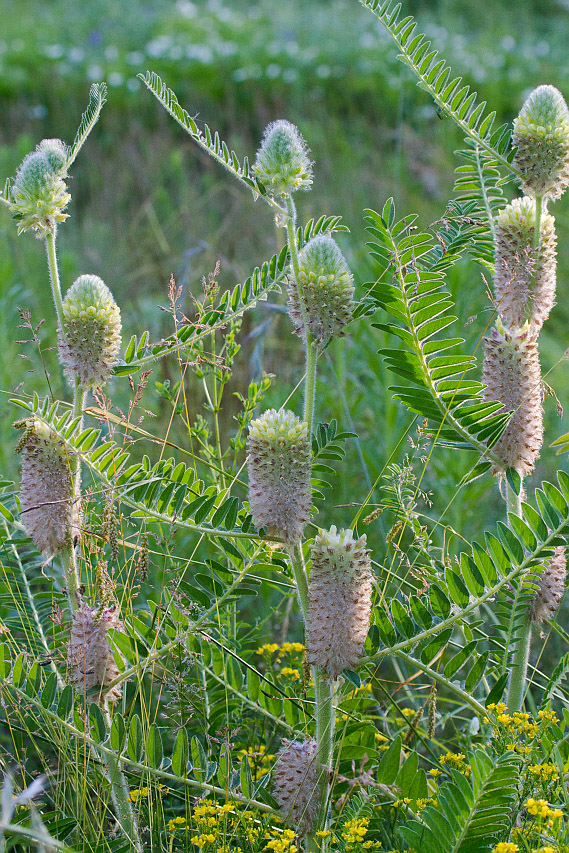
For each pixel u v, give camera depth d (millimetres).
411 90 10289
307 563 2488
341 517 3986
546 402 5199
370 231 2434
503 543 2311
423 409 2533
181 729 2473
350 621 2145
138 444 4391
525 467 2527
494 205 2941
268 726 3008
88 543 2559
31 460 2375
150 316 5484
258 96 10133
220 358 3154
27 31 13039
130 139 8984
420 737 2633
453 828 2127
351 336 4668
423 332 2428
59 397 4215
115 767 2398
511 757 2020
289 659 3104
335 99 10820
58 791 2465
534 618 2482
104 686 2416
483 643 3273
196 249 4867
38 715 2551
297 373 4633
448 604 2377
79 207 8172
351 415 4316
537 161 2441
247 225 6617
